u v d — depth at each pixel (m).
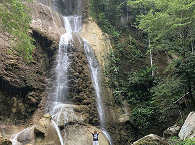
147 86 17.44
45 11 20.34
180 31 13.32
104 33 21.55
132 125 15.77
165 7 13.52
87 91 16.23
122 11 23.95
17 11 11.16
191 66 12.51
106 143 13.50
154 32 14.02
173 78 13.75
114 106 16.62
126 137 15.26
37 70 15.89
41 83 15.80
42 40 17.30
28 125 13.68
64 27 22.25
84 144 12.45
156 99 14.75
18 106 13.72
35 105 14.68
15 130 12.87
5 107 13.09
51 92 15.84
